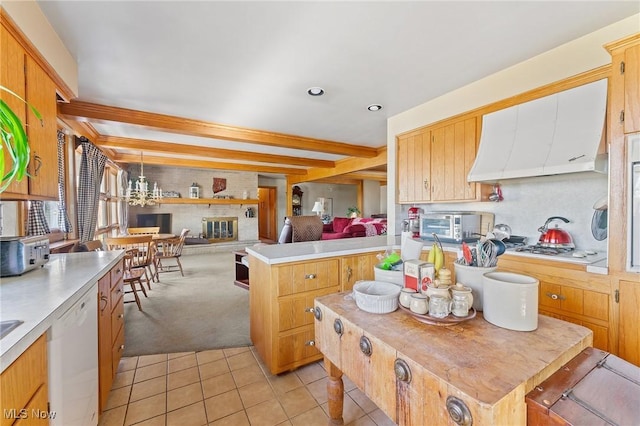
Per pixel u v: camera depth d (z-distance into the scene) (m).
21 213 2.29
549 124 2.12
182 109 3.11
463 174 2.72
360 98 2.90
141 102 2.89
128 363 2.24
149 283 4.26
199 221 8.27
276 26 1.73
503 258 2.15
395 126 3.45
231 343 2.57
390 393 0.90
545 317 1.10
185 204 8.07
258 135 4.07
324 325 1.25
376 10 1.60
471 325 1.02
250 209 8.94
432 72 2.38
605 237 2.12
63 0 1.48
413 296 1.09
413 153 3.25
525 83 2.24
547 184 2.46
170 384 1.98
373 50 2.01
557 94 2.09
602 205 2.02
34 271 1.62
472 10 1.62
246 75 2.35
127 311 3.37
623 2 1.59
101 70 2.23
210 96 2.77
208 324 2.99
